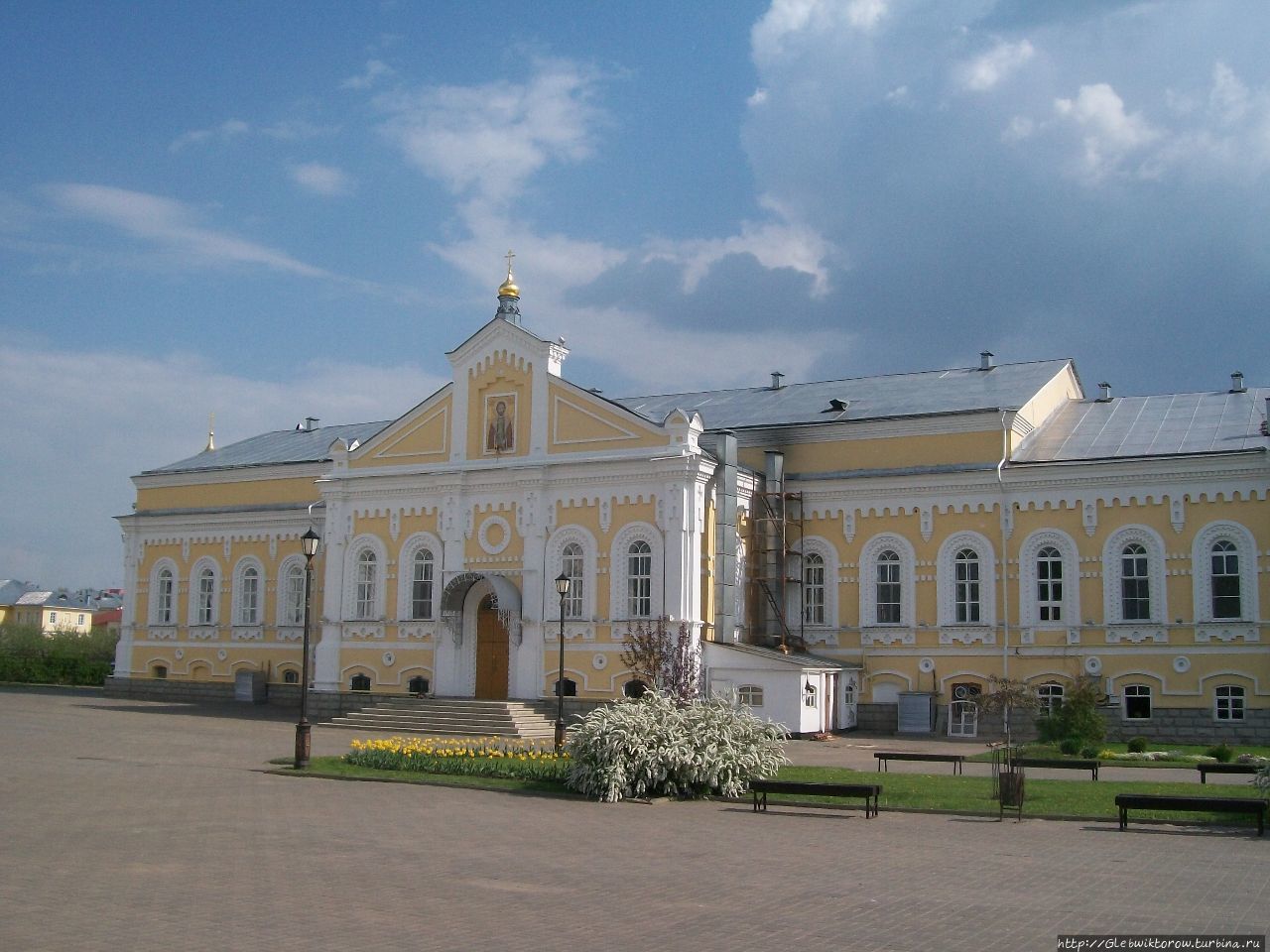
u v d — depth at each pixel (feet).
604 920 49.39
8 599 484.74
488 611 175.83
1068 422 177.68
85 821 75.10
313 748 131.03
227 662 219.61
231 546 222.89
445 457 181.98
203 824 74.69
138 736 141.49
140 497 238.27
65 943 44.11
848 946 45.32
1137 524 154.30
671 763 91.81
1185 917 50.42
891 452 172.04
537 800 90.99
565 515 170.60
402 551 183.52
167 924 47.39
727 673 157.69
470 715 159.02
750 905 52.54
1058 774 112.16
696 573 160.86
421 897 53.36
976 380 188.03
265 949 43.83
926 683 164.45
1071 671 155.94
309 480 219.00
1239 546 148.56
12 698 216.13
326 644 187.32
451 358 183.11
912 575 167.02
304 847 66.80
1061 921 49.55
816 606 173.78
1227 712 147.74
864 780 102.32
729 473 167.12
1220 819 79.51
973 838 73.10
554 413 173.37
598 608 165.99
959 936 46.93
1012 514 161.58
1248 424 160.25
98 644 311.27
